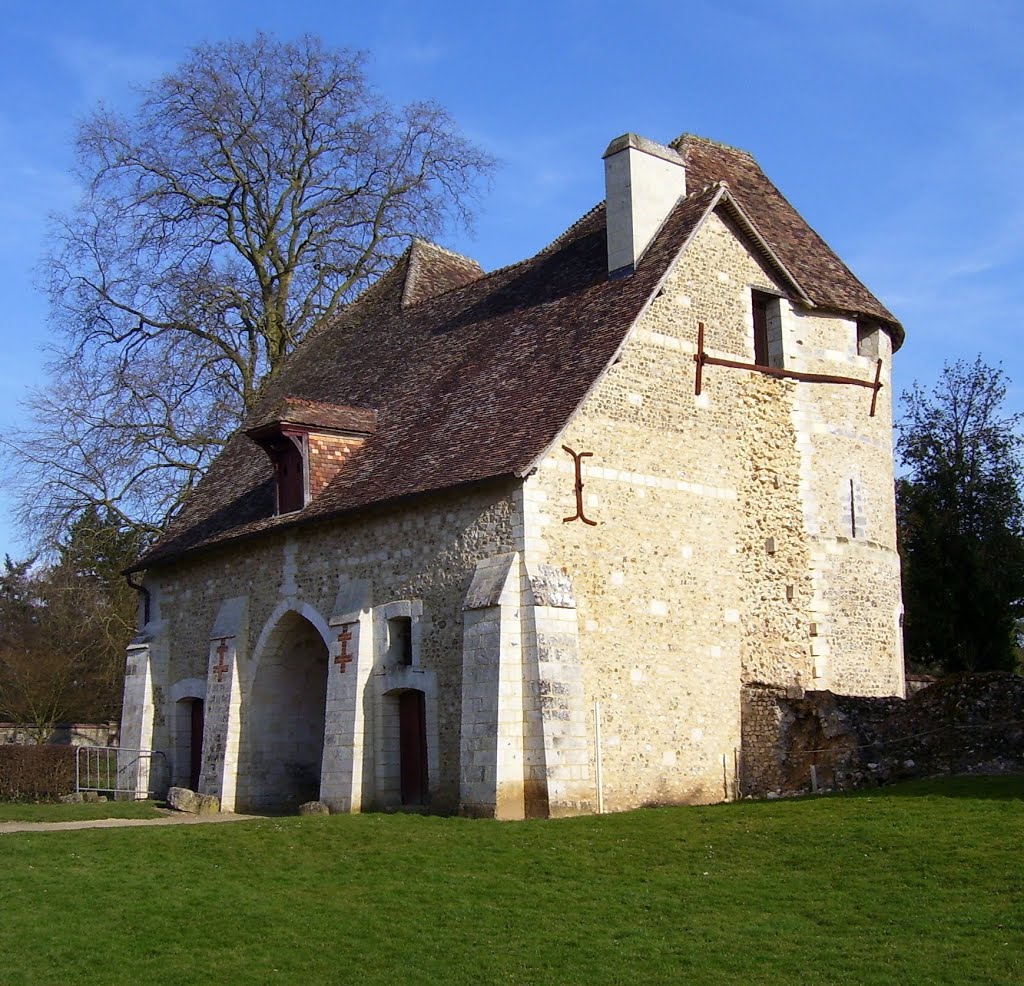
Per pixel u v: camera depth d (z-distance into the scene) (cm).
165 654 2503
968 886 1141
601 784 1745
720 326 2033
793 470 2089
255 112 3136
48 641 4181
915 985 930
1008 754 1664
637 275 1988
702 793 1866
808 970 979
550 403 1848
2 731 4028
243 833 1611
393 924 1170
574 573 1775
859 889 1169
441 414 2072
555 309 2098
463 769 1711
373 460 2098
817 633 2059
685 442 1948
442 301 2506
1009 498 3058
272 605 2186
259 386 3083
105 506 3059
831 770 1812
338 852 1473
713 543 1958
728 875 1260
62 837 1642
